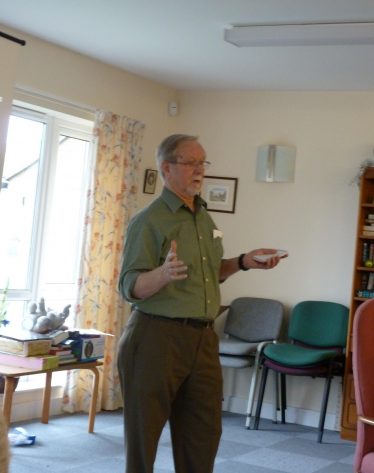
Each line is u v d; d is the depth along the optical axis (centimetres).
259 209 601
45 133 529
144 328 263
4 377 422
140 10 419
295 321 565
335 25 417
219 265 281
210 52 500
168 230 266
